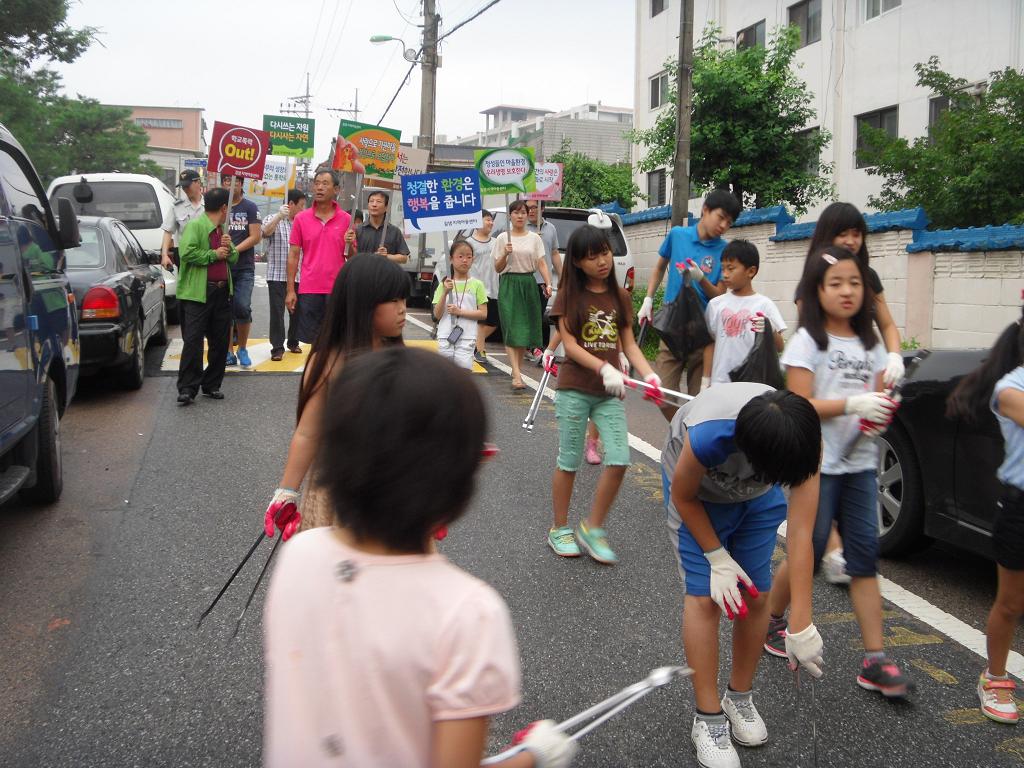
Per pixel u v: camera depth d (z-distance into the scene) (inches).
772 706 133.1
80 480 236.7
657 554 193.8
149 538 195.2
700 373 231.8
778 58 610.9
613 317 183.3
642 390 161.8
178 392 329.7
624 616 161.6
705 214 223.9
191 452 264.7
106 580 172.4
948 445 170.6
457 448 54.6
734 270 187.5
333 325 117.2
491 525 209.3
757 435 96.0
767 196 612.4
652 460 272.4
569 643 150.6
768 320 172.6
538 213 424.8
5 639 147.7
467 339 337.7
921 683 140.5
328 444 55.6
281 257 406.9
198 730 122.6
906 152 476.1
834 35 760.3
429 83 921.5
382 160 457.1
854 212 157.3
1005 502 126.2
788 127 618.2
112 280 328.5
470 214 357.1
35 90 1391.5
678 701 133.4
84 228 355.9
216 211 321.7
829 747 122.6
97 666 139.3
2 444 169.0
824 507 138.5
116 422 299.0
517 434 301.0
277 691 56.9
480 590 54.4
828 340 138.7
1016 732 127.3
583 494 236.1
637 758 118.8
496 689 52.4
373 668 53.2
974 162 445.7
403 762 53.3
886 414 131.3
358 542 56.1
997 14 627.5
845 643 153.6
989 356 132.0
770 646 149.7
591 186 928.9
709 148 607.2
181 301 321.4
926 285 383.9
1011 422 124.6
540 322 376.8
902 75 705.0
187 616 157.3
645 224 619.5
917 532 181.9
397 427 53.6
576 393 185.8
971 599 173.9
